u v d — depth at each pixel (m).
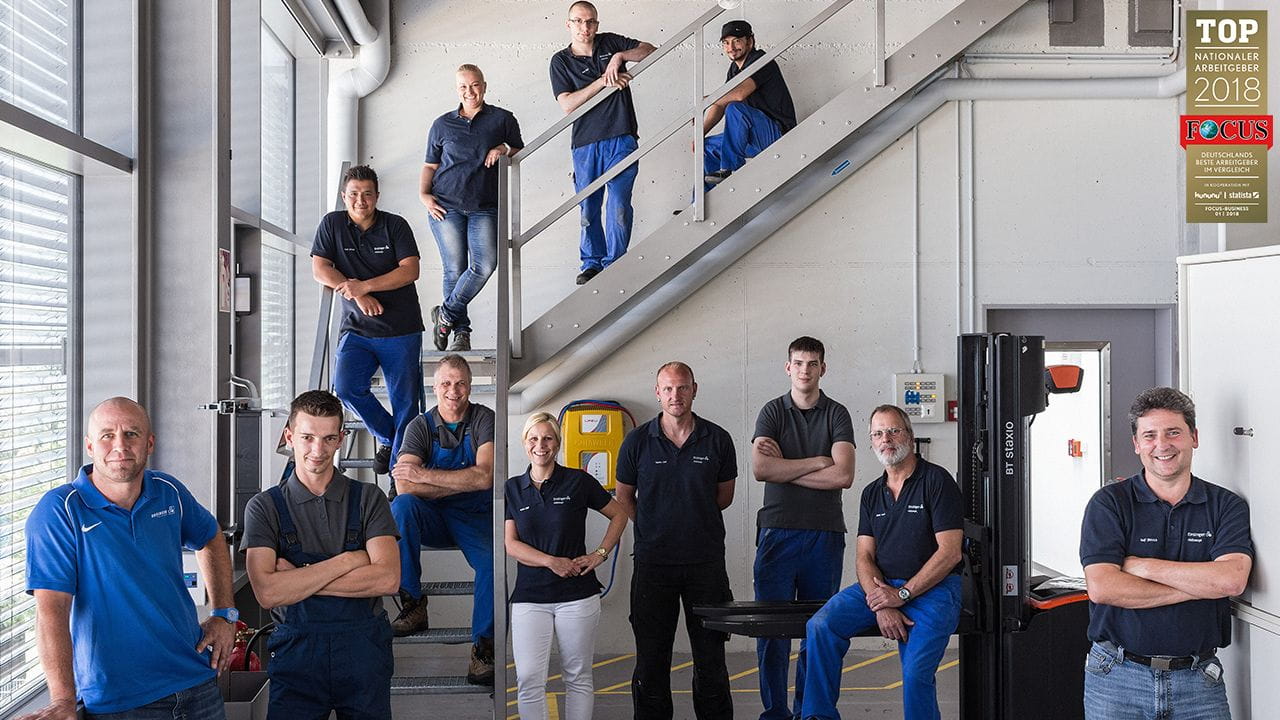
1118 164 6.21
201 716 2.84
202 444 3.83
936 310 6.18
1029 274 6.20
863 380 6.16
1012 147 6.20
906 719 3.68
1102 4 6.22
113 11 3.72
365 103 6.14
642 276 4.95
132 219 3.72
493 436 4.13
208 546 3.05
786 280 6.14
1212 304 3.42
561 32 6.18
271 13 5.24
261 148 5.09
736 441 6.11
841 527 4.56
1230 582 2.95
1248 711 3.30
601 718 4.89
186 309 3.83
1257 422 3.20
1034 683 3.77
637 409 6.08
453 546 4.15
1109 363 6.37
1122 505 3.12
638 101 6.17
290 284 6.07
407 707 5.16
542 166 6.16
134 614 2.70
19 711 3.19
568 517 3.95
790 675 5.61
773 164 5.13
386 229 4.55
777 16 6.20
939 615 3.68
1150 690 3.01
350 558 3.21
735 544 6.09
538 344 4.86
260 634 3.73
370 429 4.69
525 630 3.88
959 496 3.79
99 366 3.69
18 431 3.26
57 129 3.13
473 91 5.12
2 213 3.17
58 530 2.62
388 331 4.51
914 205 6.17
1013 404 3.76
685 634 6.11
